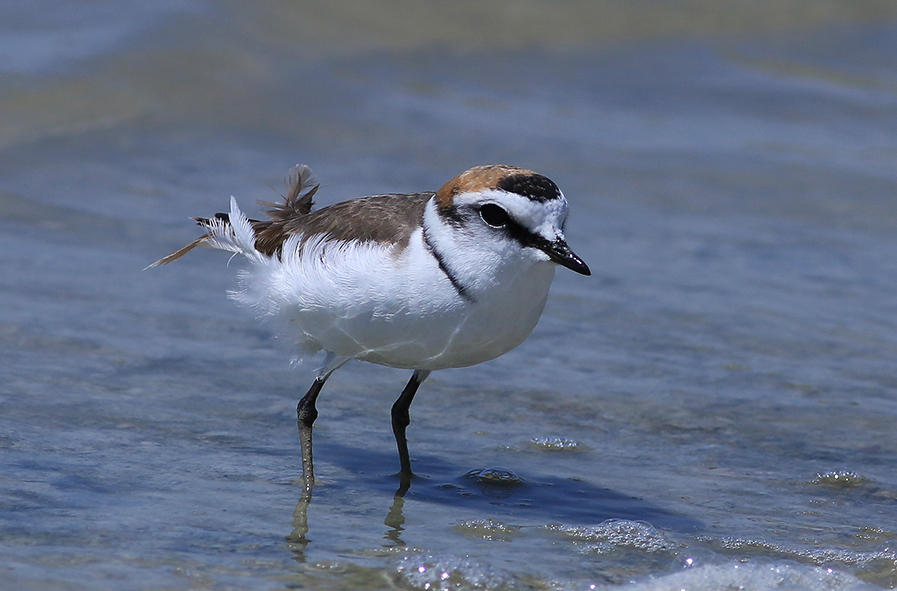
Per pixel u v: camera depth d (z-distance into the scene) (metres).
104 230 14.66
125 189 15.91
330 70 20.50
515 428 10.77
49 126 17.28
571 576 8.05
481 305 8.47
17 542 7.77
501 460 10.13
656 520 9.02
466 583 7.82
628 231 15.92
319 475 9.66
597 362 12.24
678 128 19.95
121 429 10.04
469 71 21.55
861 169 18.42
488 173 8.33
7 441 9.48
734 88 21.83
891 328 13.24
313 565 7.93
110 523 8.26
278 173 16.91
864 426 10.94
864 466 10.12
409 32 22.47
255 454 9.93
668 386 11.72
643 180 17.72
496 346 8.84
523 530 8.81
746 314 13.51
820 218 16.64
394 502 9.24
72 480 8.93
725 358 12.41
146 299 13.04
